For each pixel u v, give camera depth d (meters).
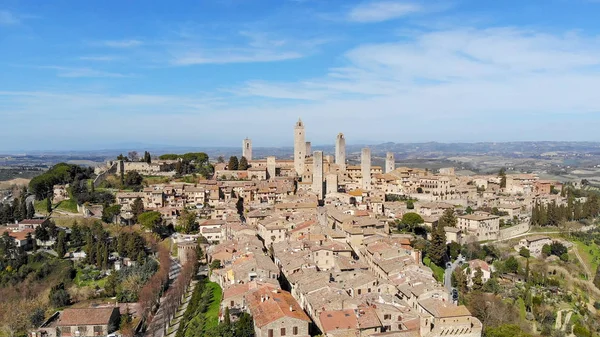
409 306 161.25
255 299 153.25
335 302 151.00
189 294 198.75
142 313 181.38
